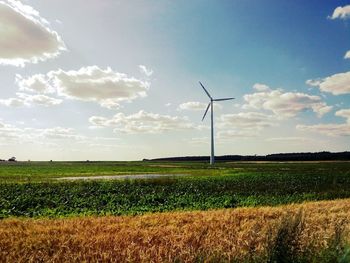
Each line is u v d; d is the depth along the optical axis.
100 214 24.08
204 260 9.52
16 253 11.92
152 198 32.31
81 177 67.25
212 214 20.25
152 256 11.41
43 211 25.75
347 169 93.00
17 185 42.16
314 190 41.78
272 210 21.56
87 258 11.31
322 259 8.83
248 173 70.62
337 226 10.52
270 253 8.89
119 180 48.50
